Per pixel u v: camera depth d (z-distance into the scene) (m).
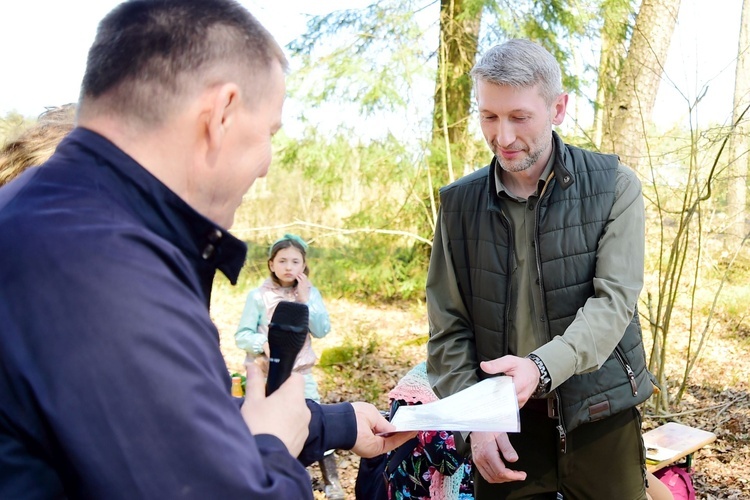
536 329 2.07
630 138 6.94
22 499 0.83
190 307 0.88
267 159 1.07
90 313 0.81
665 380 5.37
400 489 2.62
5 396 0.82
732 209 8.12
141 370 0.80
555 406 2.02
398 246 9.68
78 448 0.78
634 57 6.90
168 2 0.99
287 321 1.15
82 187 0.92
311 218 11.68
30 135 1.76
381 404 5.76
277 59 1.07
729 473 4.39
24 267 0.83
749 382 6.17
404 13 8.24
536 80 1.85
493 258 2.08
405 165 8.77
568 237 2.00
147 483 0.78
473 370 2.16
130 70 0.95
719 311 8.20
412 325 8.70
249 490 0.83
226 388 0.92
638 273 1.99
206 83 0.96
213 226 0.99
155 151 0.96
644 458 2.18
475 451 2.00
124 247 0.85
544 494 2.14
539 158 1.96
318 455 1.32
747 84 6.02
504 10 7.75
